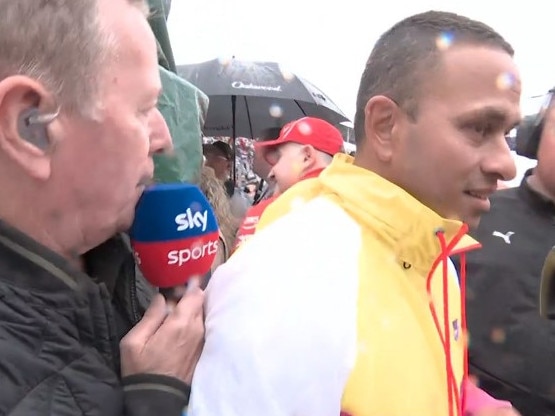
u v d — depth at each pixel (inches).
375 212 33.5
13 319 26.9
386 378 30.7
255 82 194.9
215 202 88.4
